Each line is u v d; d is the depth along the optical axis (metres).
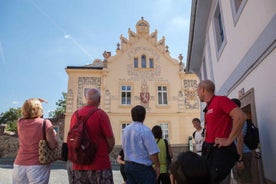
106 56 24.67
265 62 4.75
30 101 3.81
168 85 24.34
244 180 5.09
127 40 25.17
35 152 3.56
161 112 23.55
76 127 3.46
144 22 25.91
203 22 11.02
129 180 4.00
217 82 9.54
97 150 3.47
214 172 3.23
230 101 3.36
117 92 23.66
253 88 5.47
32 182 3.46
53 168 15.62
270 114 4.61
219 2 8.48
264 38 4.64
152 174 3.94
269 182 4.73
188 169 1.58
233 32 6.98
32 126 3.64
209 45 10.91
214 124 3.45
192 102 24.08
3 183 9.61
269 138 4.68
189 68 15.56
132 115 4.32
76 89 23.31
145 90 23.97
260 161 5.12
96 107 3.79
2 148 25.72
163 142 5.30
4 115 57.28
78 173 3.44
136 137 4.02
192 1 9.73
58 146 3.85
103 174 3.43
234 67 7.11
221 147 3.34
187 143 23.00
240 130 3.12
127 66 24.44
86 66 25.75
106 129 3.59
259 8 4.97
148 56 24.92
